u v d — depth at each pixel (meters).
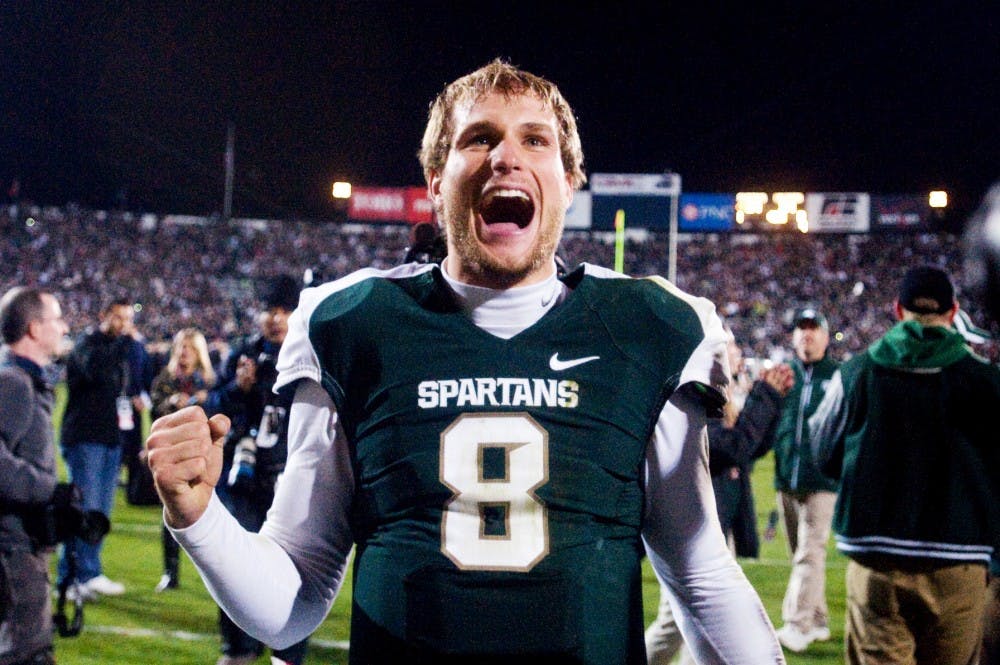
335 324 1.71
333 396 1.68
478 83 1.78
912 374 3.54
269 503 4.55
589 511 1.58
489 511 1.56
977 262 0.77
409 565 1.56
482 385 1.62
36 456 3.39
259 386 4.63
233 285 42.47
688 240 45.34
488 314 1.68
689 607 1.75
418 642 1.53
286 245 46.03
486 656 1.52
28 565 3.31
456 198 1.72
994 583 3.30
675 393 1.70
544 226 1.71
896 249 43.88
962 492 3.48
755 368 16.27
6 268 41.34
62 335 3.63
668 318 1.72
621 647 1.57
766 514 10.70
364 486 1.64
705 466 1.72
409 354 1.65
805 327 5.79
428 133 1.90
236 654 4.53
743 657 1.71
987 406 3.45
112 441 7.08
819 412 3.81
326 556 1.73
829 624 6.25
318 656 5.38
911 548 3.50
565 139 1.88
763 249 44.84
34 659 3.33
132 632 5.83
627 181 39.88
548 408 1.60
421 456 1.59
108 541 8.55
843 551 3.67
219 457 1.60
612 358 1.66
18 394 3.34
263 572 1.64
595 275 1.79
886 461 3.55
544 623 1.52
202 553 1.57
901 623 3.58
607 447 1.60
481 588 1.53
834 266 43.22
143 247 44.03
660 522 1.73
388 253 46.41
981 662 3.25
